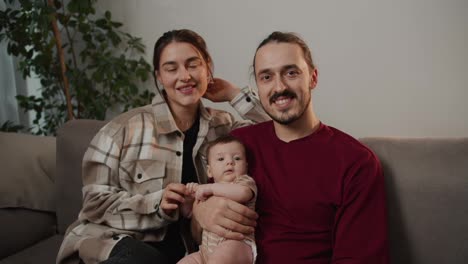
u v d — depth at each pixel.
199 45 1.27
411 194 1.12
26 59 2.12
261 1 1.86
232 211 1.02
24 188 1.58
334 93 1.83
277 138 1.14
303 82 1.05
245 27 1.92
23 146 1.66
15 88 2.40
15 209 1.56
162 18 2.09
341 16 1.74
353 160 1.02
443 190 1.08
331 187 1.03
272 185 1.08
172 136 1.28
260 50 1.08
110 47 2.25
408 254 1.12
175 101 1.29
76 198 1.56
